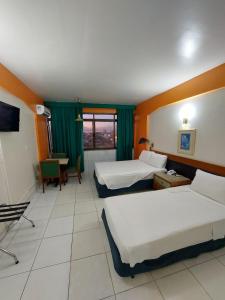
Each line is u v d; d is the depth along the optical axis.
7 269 1.59
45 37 1.59
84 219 2.50
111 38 1.62
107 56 2.00
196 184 2.42
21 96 2.93
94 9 1.22
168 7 1.20
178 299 1.31
